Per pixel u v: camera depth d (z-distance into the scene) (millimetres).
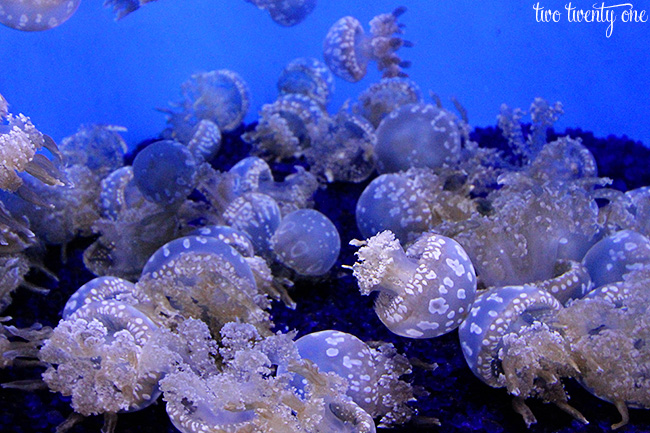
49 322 670
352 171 994
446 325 543
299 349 525
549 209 625
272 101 1265
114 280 604
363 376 511
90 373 505
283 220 716
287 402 463
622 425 526
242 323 564
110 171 944
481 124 1205
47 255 803
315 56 1250
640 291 542
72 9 618
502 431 527
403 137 868
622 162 1008
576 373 544
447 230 658
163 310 571
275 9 938
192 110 1121
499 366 556
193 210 785
